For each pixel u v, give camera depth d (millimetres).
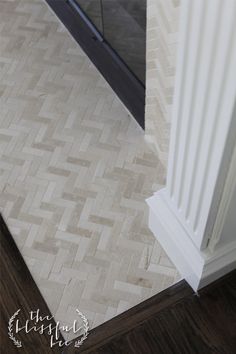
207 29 817
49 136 1849
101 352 1367
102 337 1393
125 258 1535
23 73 2059
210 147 999
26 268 1530
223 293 1446
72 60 2088
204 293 1448
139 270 1509
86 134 1845
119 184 1703
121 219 1618
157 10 1271
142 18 1615
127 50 1808
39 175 1744
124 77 1849
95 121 1881
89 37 2021
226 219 1206
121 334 1396
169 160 1229
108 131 1847
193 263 1356
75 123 1880
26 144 1832
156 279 1489
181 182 1227
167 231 1411
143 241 1566
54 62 2088
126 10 1707
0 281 1510
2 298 1478
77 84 2002
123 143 1810
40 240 1588
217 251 1341
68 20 2152
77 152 1795
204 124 981
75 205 1660
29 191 1705
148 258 1530
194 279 1401
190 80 944
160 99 1496
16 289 1492
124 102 1904
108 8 1827
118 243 1565
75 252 1555
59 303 1460
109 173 1732
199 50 868
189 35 874
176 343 1371
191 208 1246
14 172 1757
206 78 890
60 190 1700
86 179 1722
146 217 1619
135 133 1835
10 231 1614
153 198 1453
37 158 1789
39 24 2238
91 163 1763
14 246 1577
